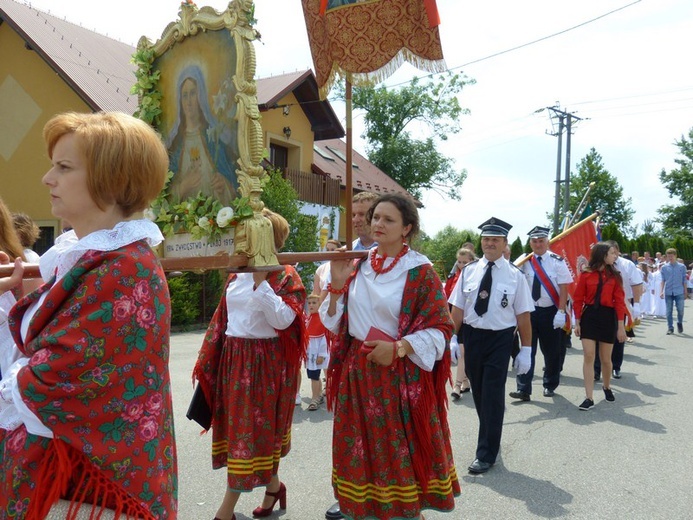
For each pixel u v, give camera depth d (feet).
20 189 51.31
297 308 11.12
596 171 178.50
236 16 7.47
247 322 10.89
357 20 9.87
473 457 15.53
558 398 22.21
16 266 6.07
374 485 9.06
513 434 17.54
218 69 7.77
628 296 28.86
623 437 17.24
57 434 4.71
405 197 9.82
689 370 27.96
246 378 10.88
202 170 8.07
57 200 5.22
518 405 21.17
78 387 4.69
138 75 8.66
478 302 15.11
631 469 14.58
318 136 69.41
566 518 11.80
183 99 8.28
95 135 5.06
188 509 11.89
